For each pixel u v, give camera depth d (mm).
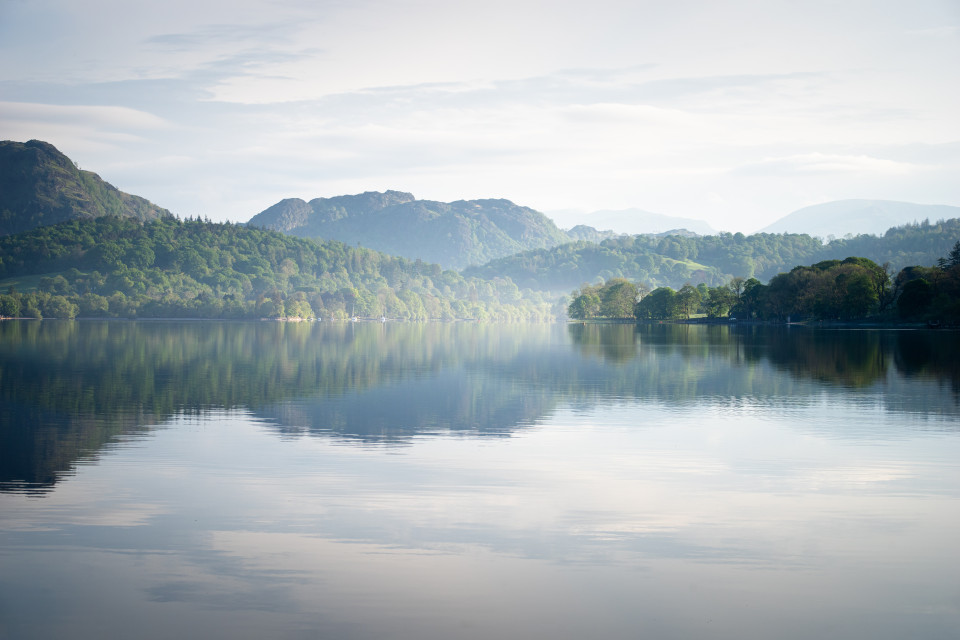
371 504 23781
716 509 23328
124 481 26406
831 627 15945
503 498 24500
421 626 15938
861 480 26734
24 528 21391
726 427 37312
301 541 20453
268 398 48688
